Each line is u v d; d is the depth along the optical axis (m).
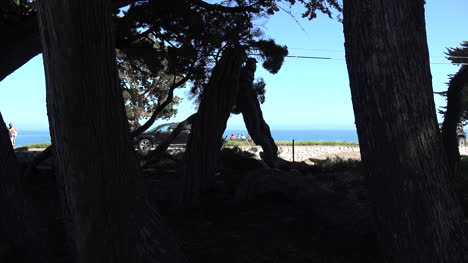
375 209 3.29
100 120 2.55
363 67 3.15
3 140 3.25
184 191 7.08
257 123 8.32
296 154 18.48
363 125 3.24
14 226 3.25
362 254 4.58
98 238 2.62
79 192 2.54
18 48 8.32
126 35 10.80
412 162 3.04
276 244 4.95
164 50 11.84
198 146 7.19
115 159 2.69
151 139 19.33
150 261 3.04
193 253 4.58
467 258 3.04
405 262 3.12
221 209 6.69
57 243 4.65
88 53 2.45
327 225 5.73
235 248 4.79
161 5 9.79
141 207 3.07
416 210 3.04
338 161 13.07
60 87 2.41
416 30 3.10
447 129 8.55
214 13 10.59
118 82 2.75
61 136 2.49
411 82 3.04
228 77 7.42
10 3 9.59
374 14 3.07
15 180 3.30
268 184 6.98
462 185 8.29
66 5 2.33
